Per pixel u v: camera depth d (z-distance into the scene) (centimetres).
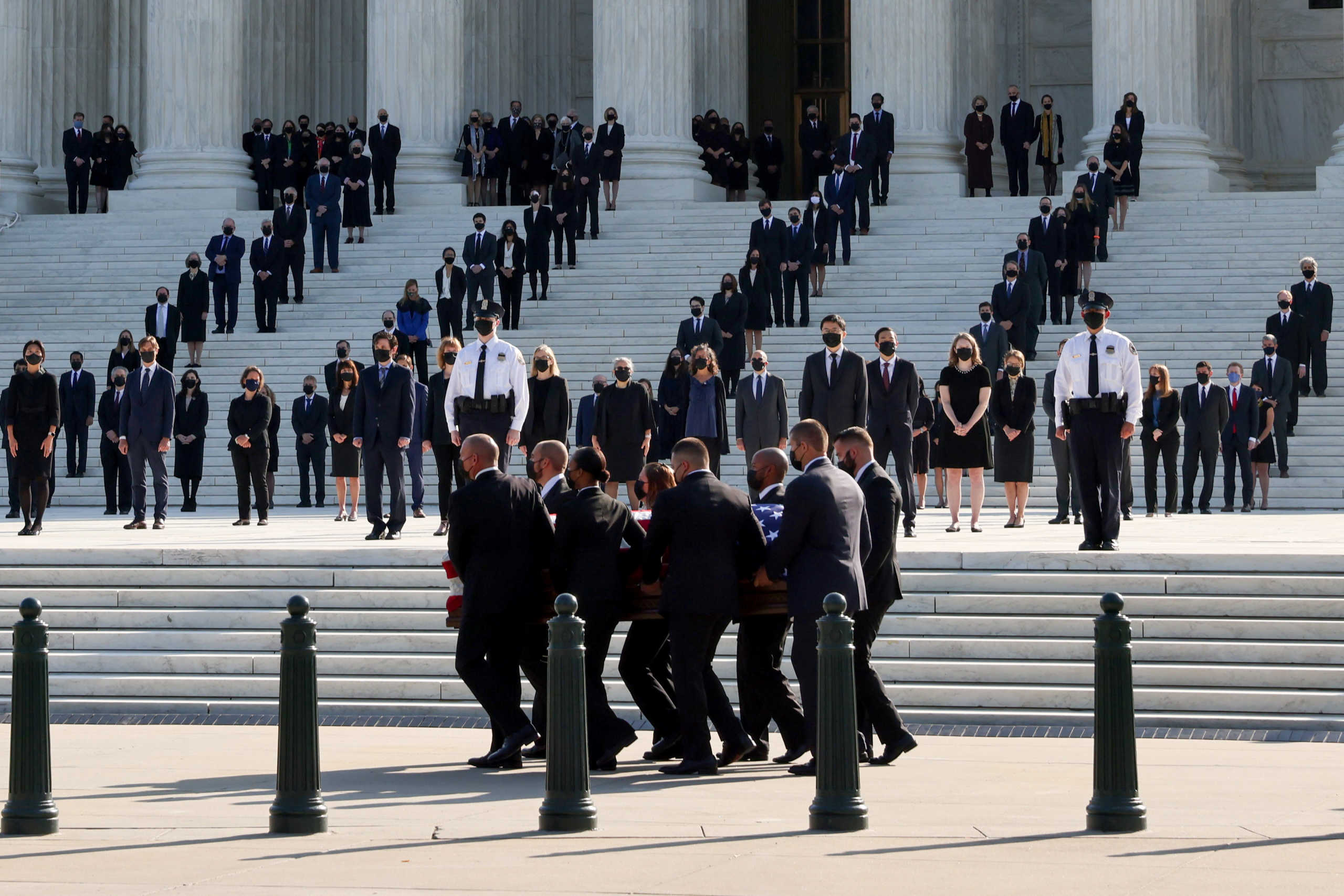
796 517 1038
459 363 1758
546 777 891
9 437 1981
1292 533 1853
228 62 3916
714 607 1056
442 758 1151
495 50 4175
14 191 3900
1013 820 898
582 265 3259
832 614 879
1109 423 1530
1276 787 1015
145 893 736
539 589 1110
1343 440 2480
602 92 3788
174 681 1438
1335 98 4416
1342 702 1286
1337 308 2903
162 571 1602
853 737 875
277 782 1024
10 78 3962
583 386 2816
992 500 2438
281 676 886
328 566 1603
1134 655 1372
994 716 1316
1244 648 1349
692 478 1071
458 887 740
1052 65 4597
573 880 751
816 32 4766
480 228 2889
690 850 819
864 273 3139
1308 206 3212
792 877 754
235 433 2148
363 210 3428
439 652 1473
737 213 3431
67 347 3031
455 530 1101
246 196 3878
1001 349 2398
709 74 4162
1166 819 898
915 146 3697
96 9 4350
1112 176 3169
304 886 747
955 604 1454
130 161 3991
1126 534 1845
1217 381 2653
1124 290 3003
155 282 3369
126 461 2489
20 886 751
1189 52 3588
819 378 1841
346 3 4578
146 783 1052
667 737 1138
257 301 3061
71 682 1446
